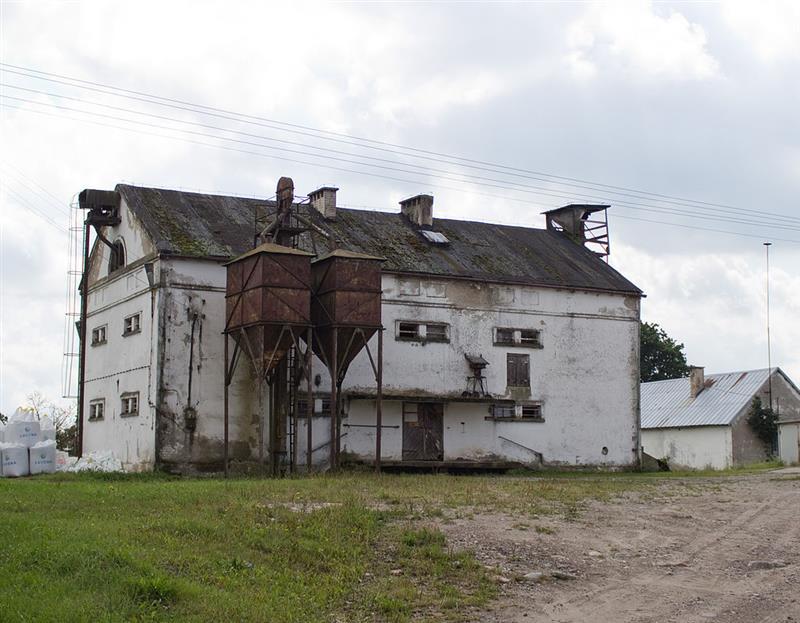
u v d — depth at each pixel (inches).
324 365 1443.2
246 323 1295.5
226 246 1419.8
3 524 657.0
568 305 1674.5
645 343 3228.3
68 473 1278.3
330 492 950.4
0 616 469.7
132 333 1417.3
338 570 647.8
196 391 1352.1
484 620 575.8
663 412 2362.2
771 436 2185.0
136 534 669.3
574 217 1909.4
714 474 1530.5
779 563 717.9
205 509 793.6
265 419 1387.8
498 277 1605.6
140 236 1432.1
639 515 895.1
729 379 2319.1
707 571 700.0
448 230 1733.5
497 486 1089.4
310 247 1512.1
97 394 1520.7
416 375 1519.4
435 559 693.9
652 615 593.3
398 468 1476.4
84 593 516.1
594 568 698.8
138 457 1364.4
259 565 634.8
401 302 1524.4
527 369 1620.3
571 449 1643.7
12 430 1293.1
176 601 531.5
